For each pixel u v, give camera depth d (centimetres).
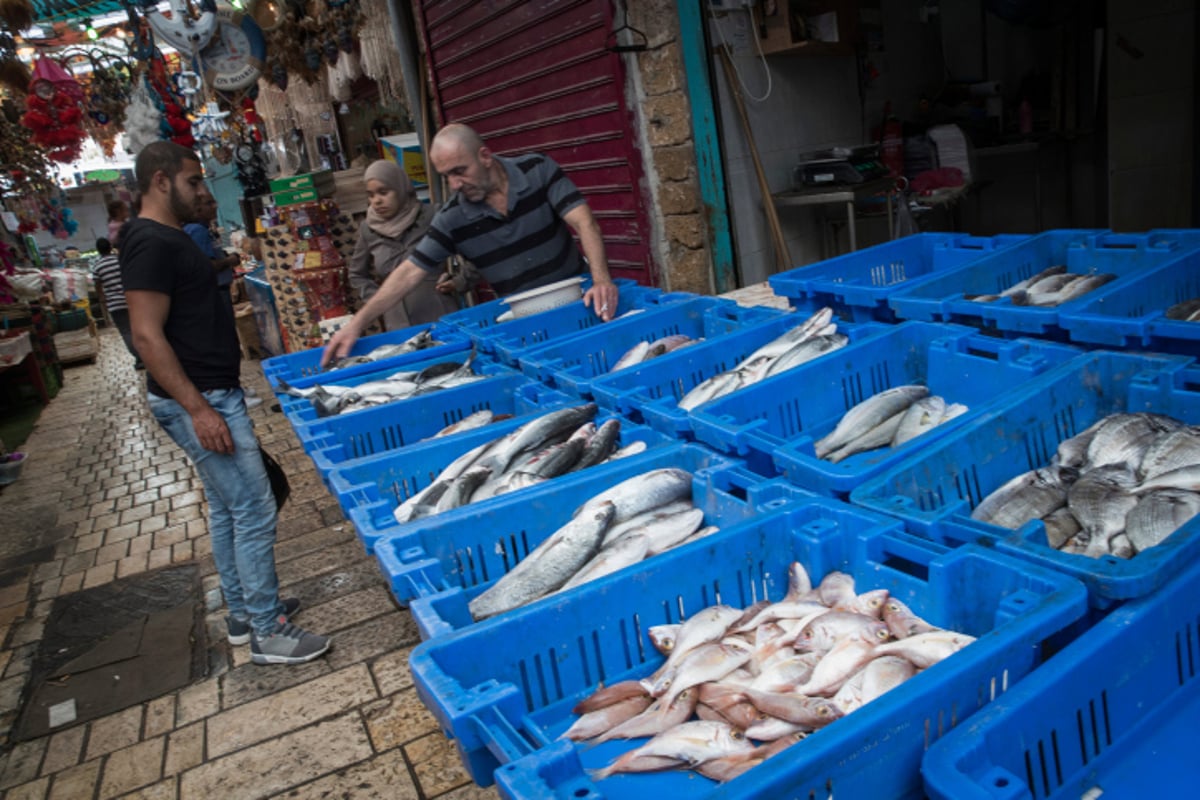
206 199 318
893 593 162
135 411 923
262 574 340
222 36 798
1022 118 734
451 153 373
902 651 142
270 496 337
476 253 422
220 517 352
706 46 537
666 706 155
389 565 181
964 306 271
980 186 716
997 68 775
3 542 568
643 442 240
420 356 372
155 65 821
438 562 181
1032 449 217
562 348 335
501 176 402
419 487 259
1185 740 132
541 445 254
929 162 677
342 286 778
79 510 614
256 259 1027
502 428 269
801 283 345
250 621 348
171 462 701
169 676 356
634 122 586
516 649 155
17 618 444
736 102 559
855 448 238
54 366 1171
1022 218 783
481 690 130
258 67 822
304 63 848
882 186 591
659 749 144
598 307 373
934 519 162
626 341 352
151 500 611
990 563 146
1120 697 129
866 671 140
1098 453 198
